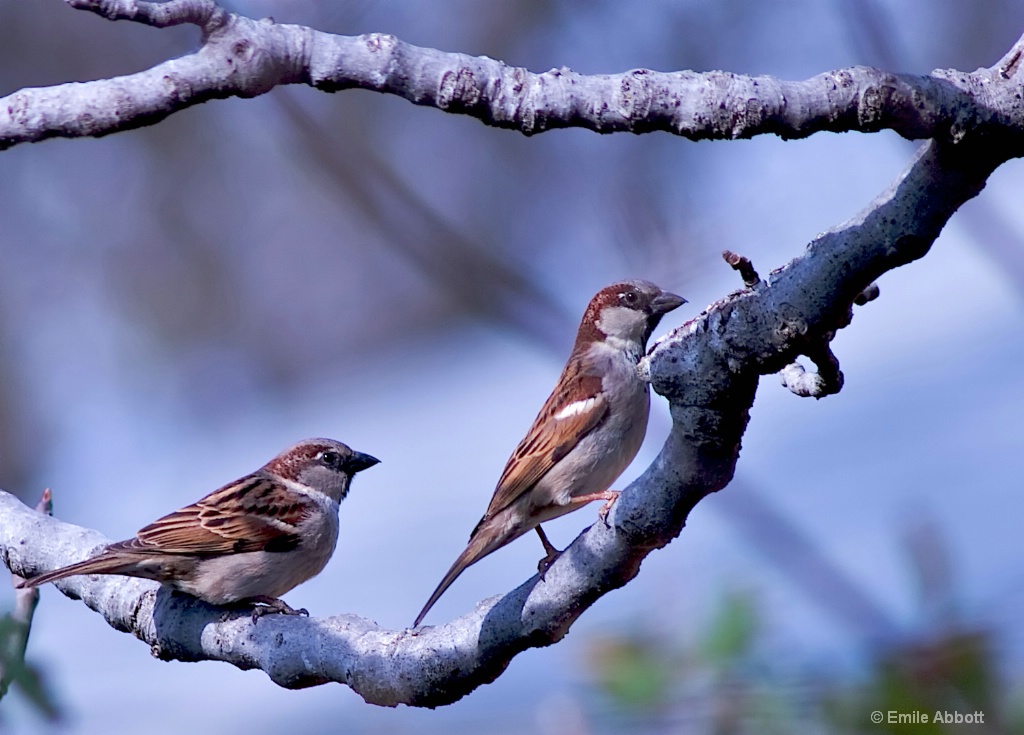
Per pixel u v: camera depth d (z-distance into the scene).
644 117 4.78
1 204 23.33
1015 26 16.67
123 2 4.51
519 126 4.84
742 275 4.80
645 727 5.75
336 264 23.44
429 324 23.27
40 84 19.56
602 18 18.25
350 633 6.47
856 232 4.69
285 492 9.48
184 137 22.62
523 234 19.12
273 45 4.69
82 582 7.96
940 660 5.63
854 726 5.45
